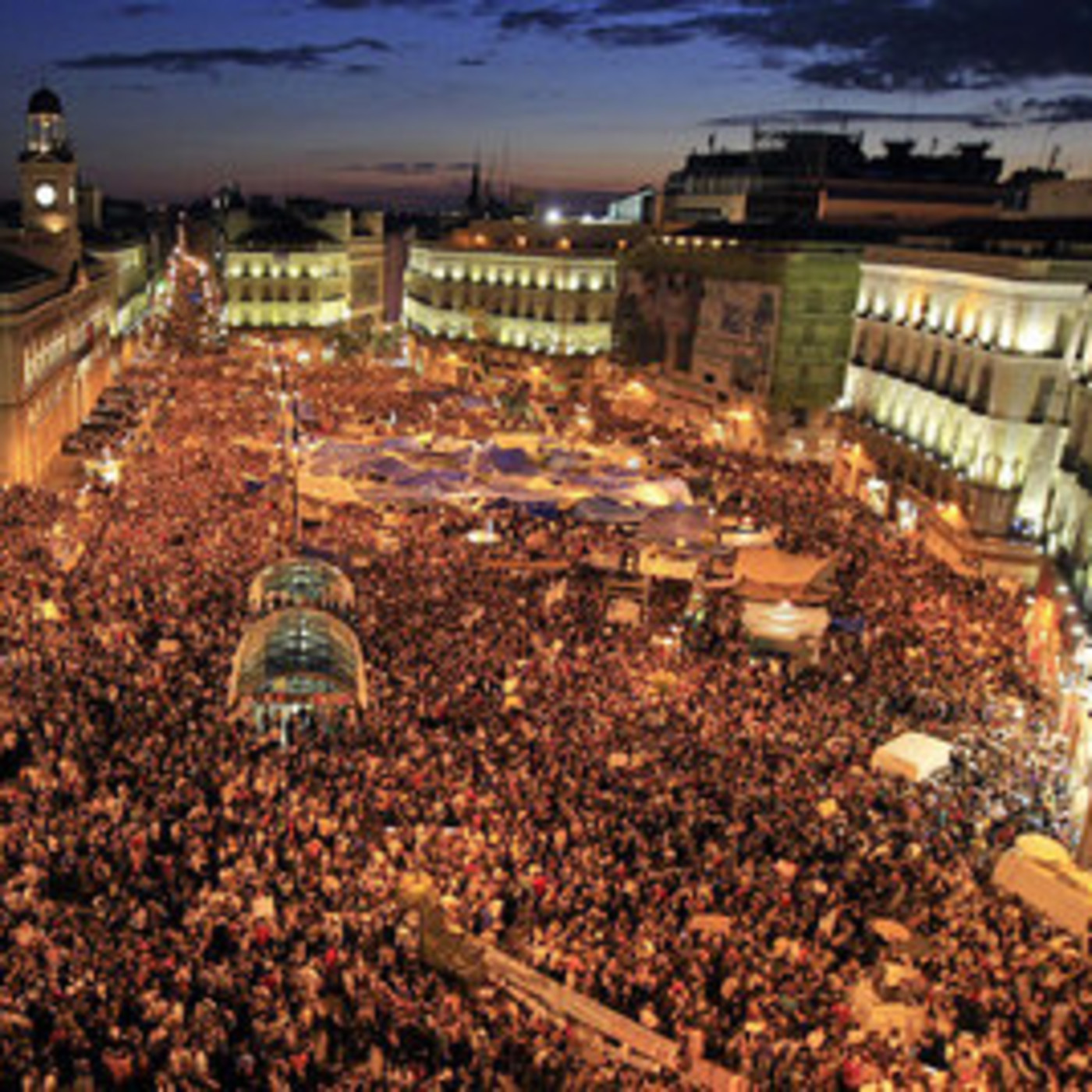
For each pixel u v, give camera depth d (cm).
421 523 5378
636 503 5425
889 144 11062
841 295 8256
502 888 2417
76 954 1998
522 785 2802
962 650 4100
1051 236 6000
